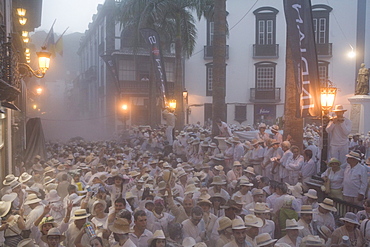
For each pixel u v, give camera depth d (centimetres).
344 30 3556
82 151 1548
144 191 749
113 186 751
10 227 604
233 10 3738
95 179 916
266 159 1078
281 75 3684
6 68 872
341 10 3553
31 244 558
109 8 3616
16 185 761
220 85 1509
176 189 820
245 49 3731
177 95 2425
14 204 727
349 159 782
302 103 931
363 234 596
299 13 934
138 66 3725
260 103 3716
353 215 592
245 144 1224
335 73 3572
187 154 1569
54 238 532
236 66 3747
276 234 708
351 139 1589
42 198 841
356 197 777
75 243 565
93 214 630
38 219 630
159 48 2205
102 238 586
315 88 927
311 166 950
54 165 1239
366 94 2548
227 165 1222
